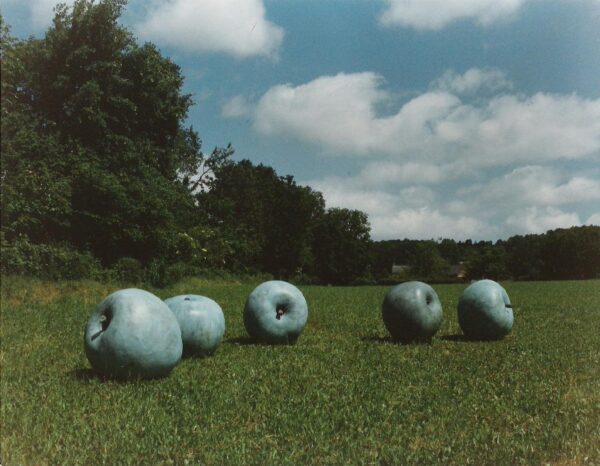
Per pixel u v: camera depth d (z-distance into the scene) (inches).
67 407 283.3
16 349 437.1
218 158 2583.7
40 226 1147.9
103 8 1437.0
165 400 298.5
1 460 217.9
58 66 1450.5
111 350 327.6
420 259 4261.8
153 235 1317.7
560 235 3366.1
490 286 521.7
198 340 414.0
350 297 1130.0
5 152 1143.0
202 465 215.3
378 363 402.3
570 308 850.1
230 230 2304.4
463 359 418.0
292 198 3021.7
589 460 222.8
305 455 226.4
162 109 1667.1
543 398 310.7
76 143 1371.8
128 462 216.8
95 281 1101.1
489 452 229.0
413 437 246.8
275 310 486.6
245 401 299.0
